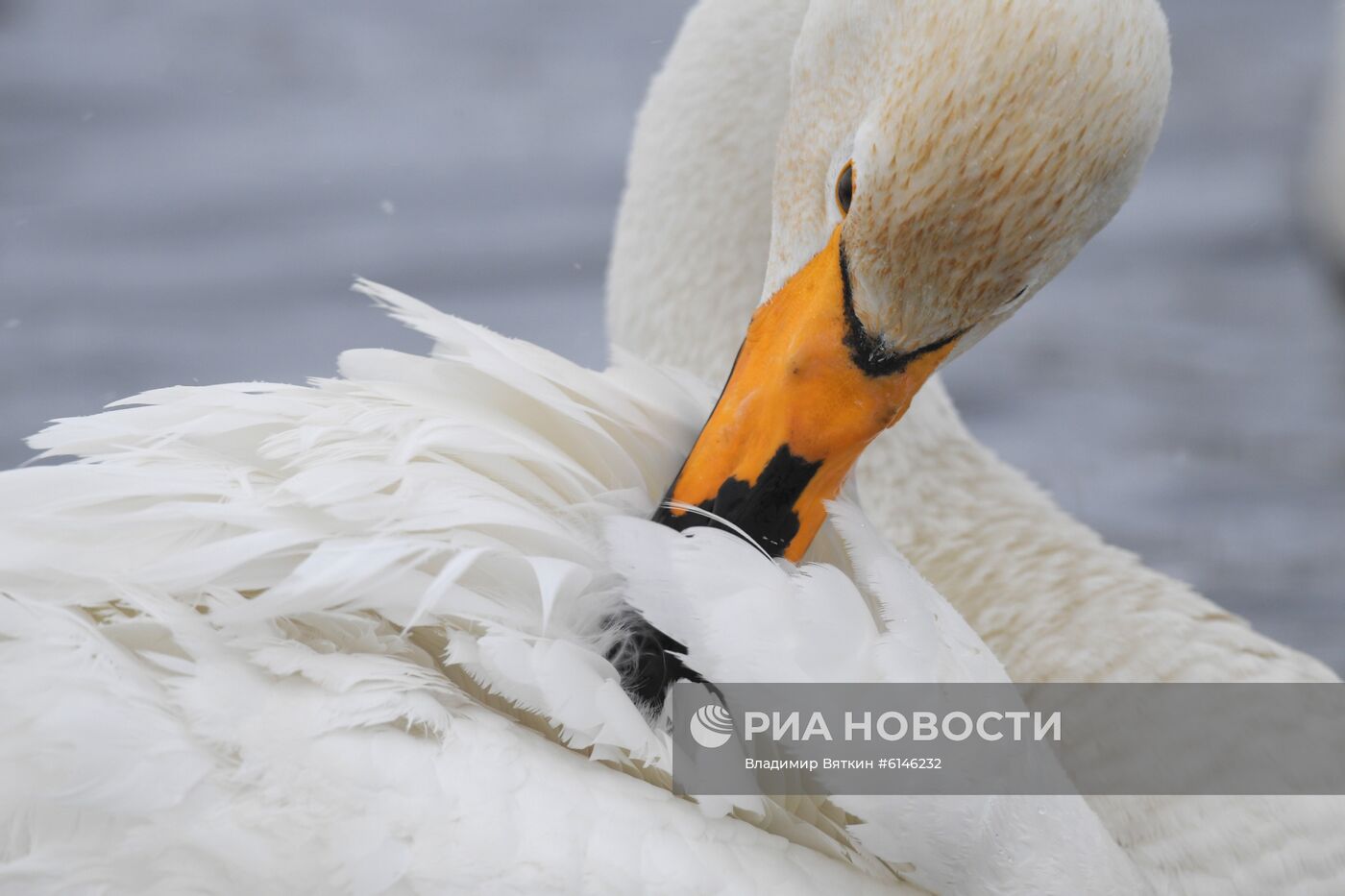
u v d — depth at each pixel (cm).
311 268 1759
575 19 2748
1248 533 1245
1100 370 1562
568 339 1562
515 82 2441
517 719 524
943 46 581
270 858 487
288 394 568
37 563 508
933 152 581
